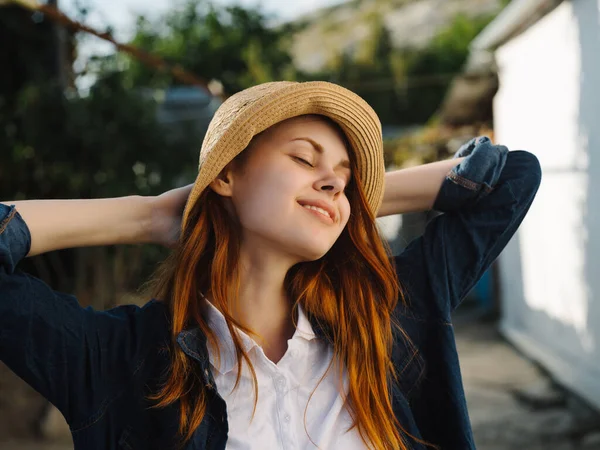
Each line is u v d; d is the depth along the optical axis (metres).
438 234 1.62
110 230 1.49
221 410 1.38
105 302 5.96
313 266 1.54
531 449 5.16
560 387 6.68
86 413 1.37
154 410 1.40
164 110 9.79
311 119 1.44
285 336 1.51
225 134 1.37
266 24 17.48
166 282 1.52
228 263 1.47
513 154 1.68
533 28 7.66
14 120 6.09
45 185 6.08
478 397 6.64
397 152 10.00
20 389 5.87
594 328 6.21
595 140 5.98
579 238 6.52
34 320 1.32
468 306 12.41
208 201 1.50
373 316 1.50
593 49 5.91
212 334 1.43
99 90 6.04
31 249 1.41
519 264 8.91
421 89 18.06
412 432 1.49
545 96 7.41
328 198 1.40
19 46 7.39
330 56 19.47
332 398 1.47
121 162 6.06
